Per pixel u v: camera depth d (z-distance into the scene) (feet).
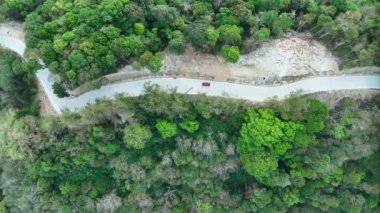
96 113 215.92
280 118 221.46
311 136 219.41
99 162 232.53
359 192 261.44
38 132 223.92
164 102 215.51
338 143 234.38
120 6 213.87
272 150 218.79
